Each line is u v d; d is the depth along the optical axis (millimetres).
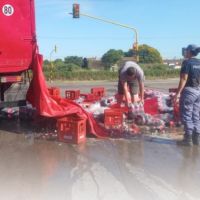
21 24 5215
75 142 4738
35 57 5258
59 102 5121
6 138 5027
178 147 4586
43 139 4957
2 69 5152
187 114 4609
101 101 6758
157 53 53250
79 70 32656
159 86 18547
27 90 5418
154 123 5590
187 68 4516
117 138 5012
